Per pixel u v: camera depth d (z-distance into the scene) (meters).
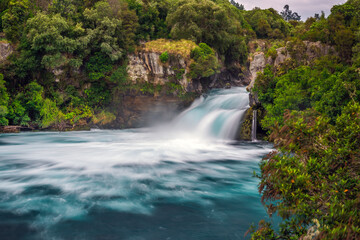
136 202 12.79
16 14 37.72
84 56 37.38
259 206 12.32
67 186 14.84
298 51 31.09
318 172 5.95
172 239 9.55
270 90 28.83
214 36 50.03
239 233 9.92
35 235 9.80
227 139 31.83
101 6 38.88
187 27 46.56
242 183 15.69
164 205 12.45
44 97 37.09
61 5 39.41
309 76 26.20
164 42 43.25
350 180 5.59
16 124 35.47
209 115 36.06
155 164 19.97
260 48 70.12
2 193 13.69
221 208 12.13
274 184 6.01
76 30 36.41
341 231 4.43
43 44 35.03
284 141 6.92
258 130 30.69
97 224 10.63
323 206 5.47
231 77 59.62
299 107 25.31
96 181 15.76
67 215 11.38
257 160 21.69
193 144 28.95
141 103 40.00
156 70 38.75
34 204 12.41
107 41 37.38
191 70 39.34
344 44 31.42
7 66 35.31
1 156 21.98
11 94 36.03
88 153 23.47
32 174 16.92
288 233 5.80
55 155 22.53
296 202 5.56
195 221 10.89
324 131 6.71
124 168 18.64
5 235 9.77
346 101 18.92
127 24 40.56
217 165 19.97
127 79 38.22
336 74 25.25
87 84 39.25
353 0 38.84
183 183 15.62
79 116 38.47
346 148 5.87
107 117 39.94
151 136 35.12
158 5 49.66
